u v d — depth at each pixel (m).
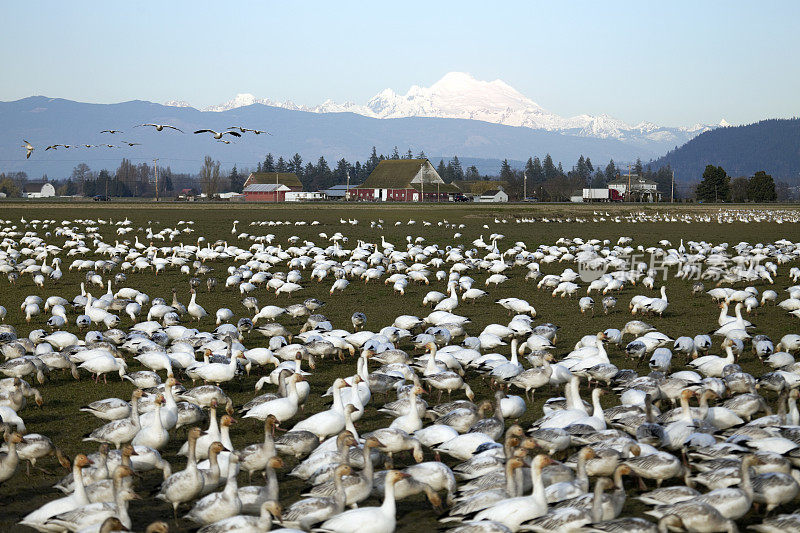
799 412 21.25
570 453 19.36
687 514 14.20
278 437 18.83
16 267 56.06
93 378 27.61
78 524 14.41
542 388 26.78
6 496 17.42
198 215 134.12
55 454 18.31
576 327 37.47
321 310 42.62
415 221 126.69
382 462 18.91
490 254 67.38
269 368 29.19
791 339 29.39
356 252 66.06
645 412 20.23
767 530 14.48
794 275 55.84
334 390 20.83
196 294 48.47
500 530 13.70
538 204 183.75
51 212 136.12
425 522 16.30
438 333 30.62
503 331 32.38
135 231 99.25
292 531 13.73
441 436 18.89
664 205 187.88
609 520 14.06
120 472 15.16
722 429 19.17
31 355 27.11
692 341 29.72
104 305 38.81
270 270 59.81
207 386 22.95
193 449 16.09
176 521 16.27
